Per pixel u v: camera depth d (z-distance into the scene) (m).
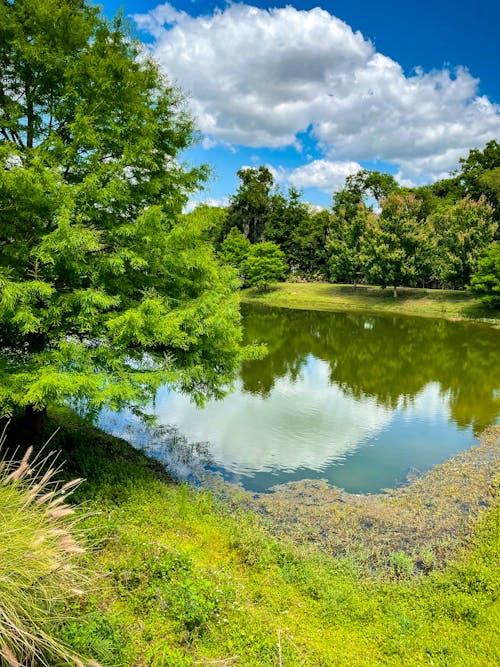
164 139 8.87
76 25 7.39
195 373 8.57
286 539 7.83
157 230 7.64
